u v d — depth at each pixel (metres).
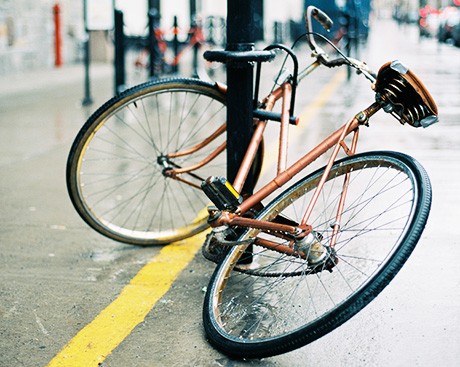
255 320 3.05
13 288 3.43
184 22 23.28
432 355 2.74
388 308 3.13
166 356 2.77
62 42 17.20
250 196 3.20
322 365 2.68
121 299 3.31
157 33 13.84
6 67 14.37
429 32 31.00
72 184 3.73
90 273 3.63
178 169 3.83
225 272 3.04
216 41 17.66
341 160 3.06
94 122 3.65
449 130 7.49
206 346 2.85
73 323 3.06
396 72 2.91
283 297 3.28
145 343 2.88
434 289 3.33
